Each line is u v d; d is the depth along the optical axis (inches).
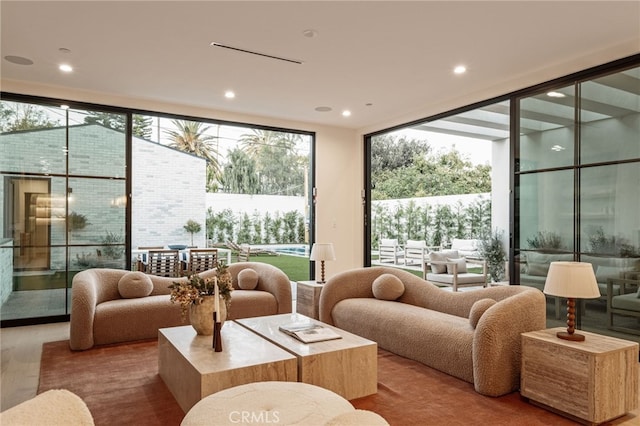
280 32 140.7
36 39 145.9
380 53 158.1
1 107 192.5
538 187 180.1
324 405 75.0
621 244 153.0
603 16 129.0
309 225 279.7
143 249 301.4
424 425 97.1
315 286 200.5
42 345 161.3
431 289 165.0
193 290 123.9
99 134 211.9
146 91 204.7
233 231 381.4
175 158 380.5
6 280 192.9
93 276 173.3
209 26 136.6
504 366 114.5
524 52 156.8
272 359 102.3
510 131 191.3
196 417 70.9
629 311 149.9
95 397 112.3
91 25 135.6
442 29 138.2
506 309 116.8
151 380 125.0
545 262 176.9
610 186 156.3
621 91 153.1
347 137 286.4
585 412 96.6
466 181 390.3
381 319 155.1
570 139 168.7
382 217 388.2
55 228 202.7
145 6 123.7
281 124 261.0
